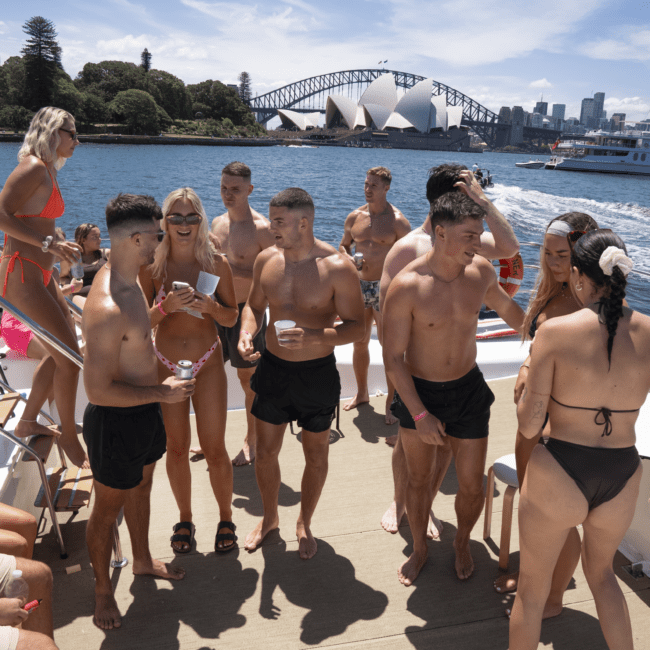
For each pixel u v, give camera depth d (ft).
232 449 12.07
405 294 7.34
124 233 6.27
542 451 5.78
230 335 11.21
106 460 6.79
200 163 238.07
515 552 8.87
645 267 52.26
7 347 12.96
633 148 237.86
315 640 7.08
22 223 8.77
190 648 6.91
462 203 6.87
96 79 449.89
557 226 7.04
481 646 7.01
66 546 8.68
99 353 6.30
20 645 4.91
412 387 7.39
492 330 18.71
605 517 5.63
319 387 8.34
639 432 8.50
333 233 79.46
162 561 8.45
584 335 5.36
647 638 7.11
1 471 8.14
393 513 9.60
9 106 347.77
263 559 8.65
